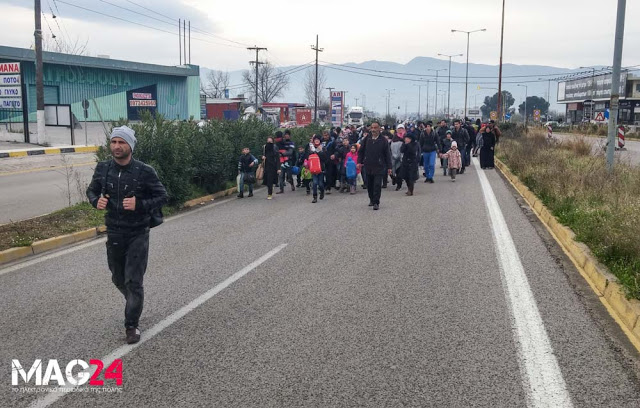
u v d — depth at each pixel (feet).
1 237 30.99
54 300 21.61
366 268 25.72
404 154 51.03
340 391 13.83
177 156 43.91
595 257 25.08
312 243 31.35
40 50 99.04
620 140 104.78
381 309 19.95
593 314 19.27
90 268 26.61
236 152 59.31
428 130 61.21
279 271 25.40
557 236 32.45
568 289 22.21
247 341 17.15
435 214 40.50
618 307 19.47
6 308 20.68
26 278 24.90
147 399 13.62
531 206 43.93
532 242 30.91
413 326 18.22
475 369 14.98
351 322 18.67
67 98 128.06
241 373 14.93
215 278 24.38
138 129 43.86
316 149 51.01
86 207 40.57
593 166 51.90
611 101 48.67
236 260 27.61
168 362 15.72
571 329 17.85
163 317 19.47
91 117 133.59
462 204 45.14
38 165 74.38
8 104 103.24
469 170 75.92
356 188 59.21
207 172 51.88
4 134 106.22
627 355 15.83
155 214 18.01
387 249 29.58
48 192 51.47
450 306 20.20
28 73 118.83
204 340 17.30
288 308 20.21
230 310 20.11
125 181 17.30
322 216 40.81
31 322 19.15
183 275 24.95
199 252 29.58
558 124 268.62
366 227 35.96
